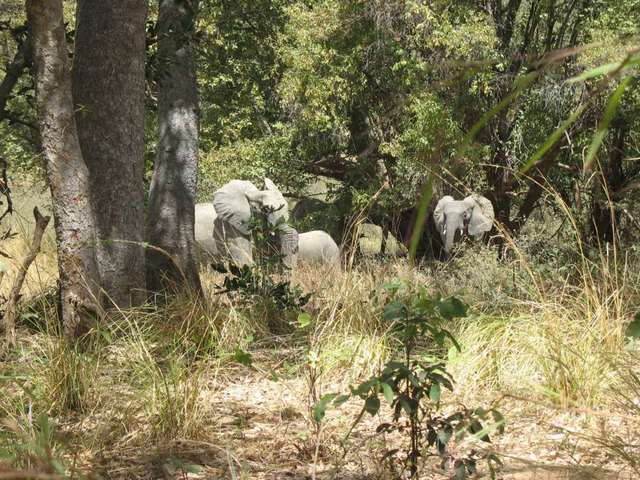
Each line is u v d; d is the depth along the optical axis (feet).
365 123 68.54
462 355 22.97
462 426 14.67
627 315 25.50
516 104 61.82
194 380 21.13
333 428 19.84
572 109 61.31
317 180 75.56
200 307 28.04
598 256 33.47
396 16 63.82
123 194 30.68
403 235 73.97
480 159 61.62
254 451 18.31
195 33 36.19
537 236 47.06
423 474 16.69
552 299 27.20
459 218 65.16
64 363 21.49
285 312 31.94
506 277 34.71
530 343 23.07
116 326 26.73
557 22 69.05
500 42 63.82
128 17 30.60
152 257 39.34
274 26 64.49
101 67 30.42
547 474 16.11
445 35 60.95
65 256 27.27
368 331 27.58
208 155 69.26
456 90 60.34
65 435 18.13
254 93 70.38
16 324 28.58
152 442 18.90
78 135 30.42
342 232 72.64
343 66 64.28
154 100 40.52
